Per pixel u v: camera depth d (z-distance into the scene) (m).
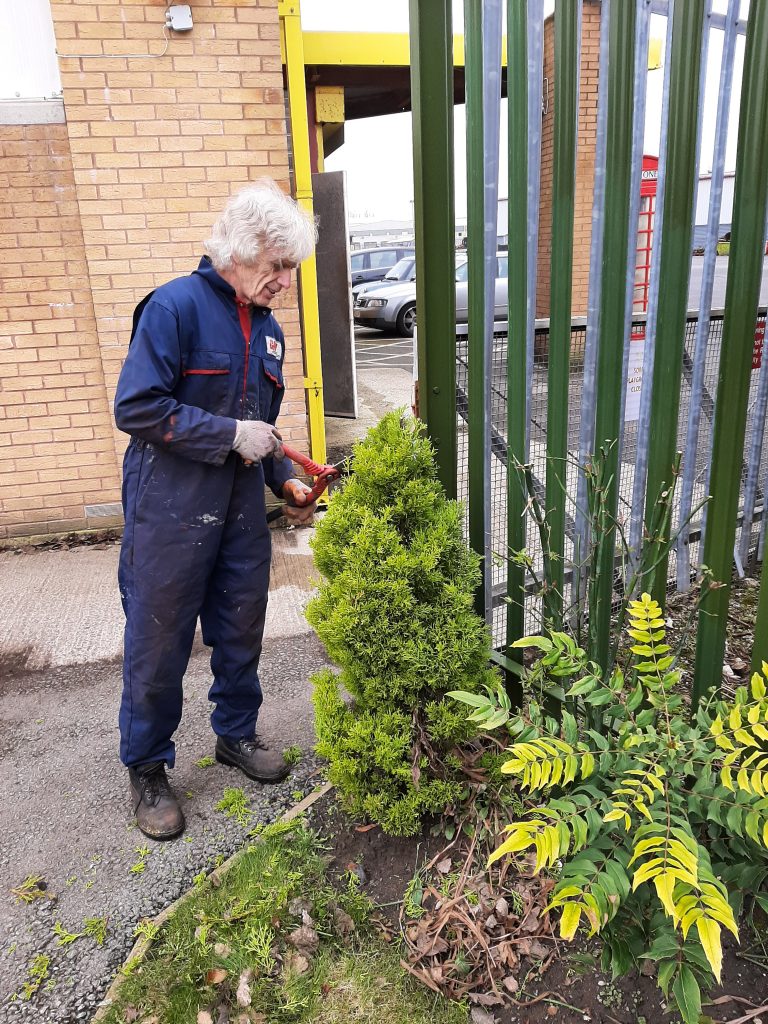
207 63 4.59
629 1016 1.68
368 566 2.01
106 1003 1.83
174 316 2.01
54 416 4.98
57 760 2.83
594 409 2.11
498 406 2.81
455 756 2.12
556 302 2.02
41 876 2.25
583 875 1.41
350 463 2.19
